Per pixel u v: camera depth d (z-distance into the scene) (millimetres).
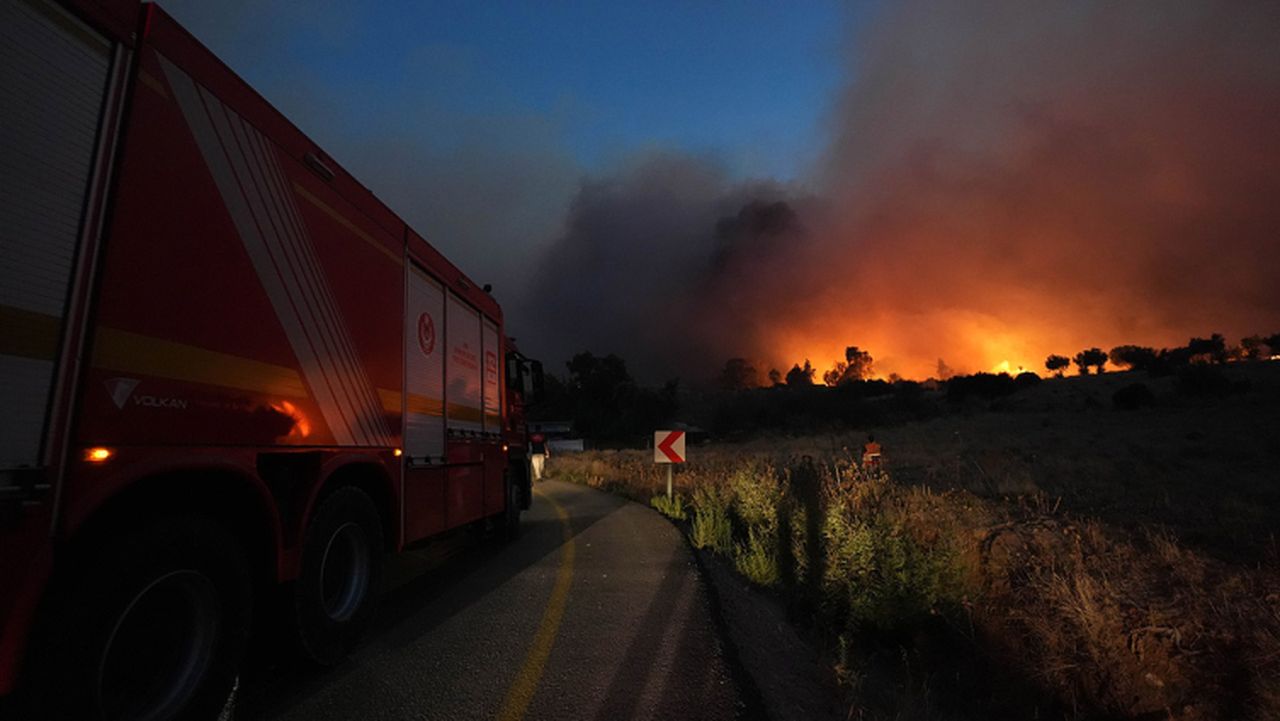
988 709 5727
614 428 82188
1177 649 5562
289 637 4500
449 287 8086
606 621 6035
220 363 3854
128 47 3279
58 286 2850
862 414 70312
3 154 2641
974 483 17625
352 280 5586
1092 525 8867
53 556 2752
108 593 3049
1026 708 5695
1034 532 8211
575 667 4828
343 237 5457
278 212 4535
